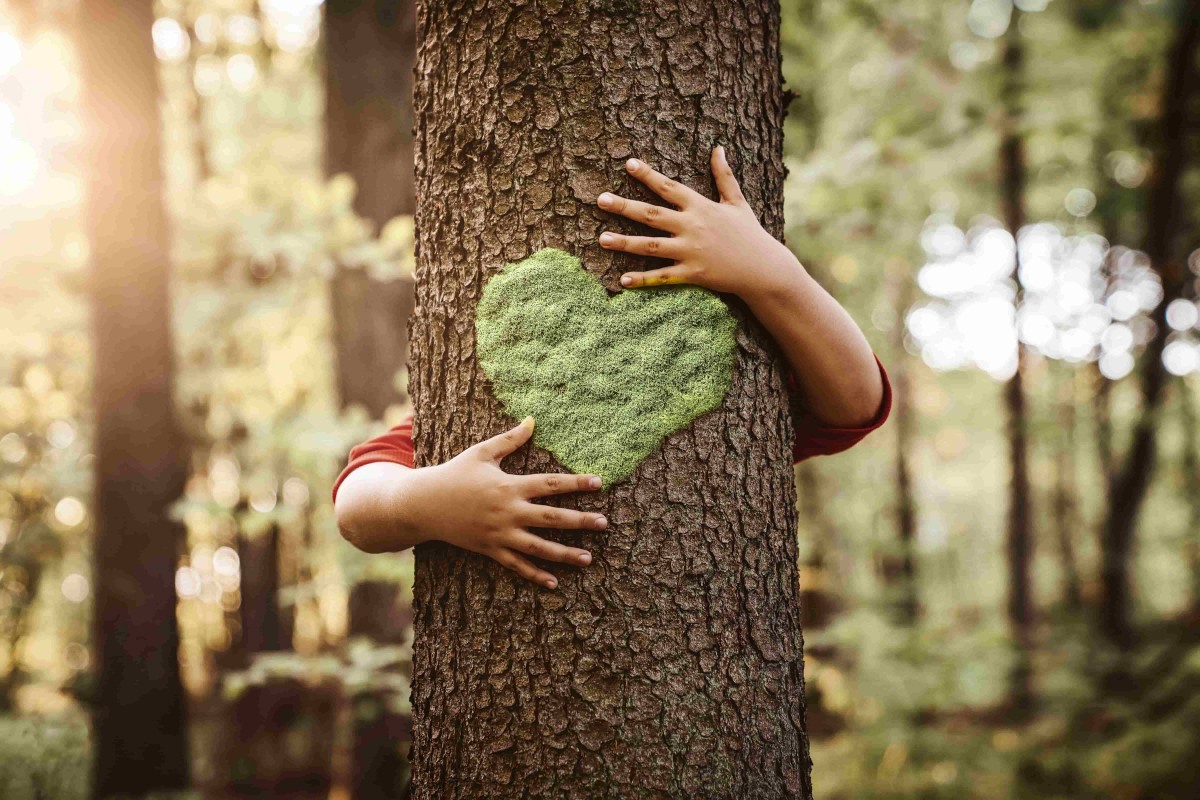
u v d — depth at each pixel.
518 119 1.29
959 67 6.54
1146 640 8.23
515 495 1.22
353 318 4.31
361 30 4.34
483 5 1.32
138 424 4.38
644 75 1.30
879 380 1.49
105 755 4.15
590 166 1.28
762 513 1.32
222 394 5.74
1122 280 9.31
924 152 4.45
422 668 1.37
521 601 1.25
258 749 9.12
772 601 1.32
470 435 1.30
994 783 5.88
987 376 15.52
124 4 4.38
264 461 4.31
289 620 10.70
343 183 3.72
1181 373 8.07
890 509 10.96
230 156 7.11
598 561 1.23
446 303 1.34
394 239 3.69
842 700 5.88
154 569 4.35
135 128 4.39
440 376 1.35
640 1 1.30
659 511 1.24
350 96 4.34
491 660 1.25
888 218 4.39
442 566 1.33
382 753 4.09
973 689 5.84
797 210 3.80
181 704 4.39
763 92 1.41
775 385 1.38
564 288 1.26
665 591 1.22
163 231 4.47
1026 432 9.63
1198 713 5.80
